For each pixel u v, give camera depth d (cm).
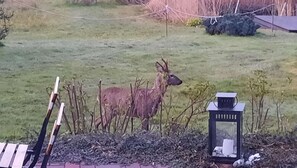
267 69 1258
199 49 1522
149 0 2339
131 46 1555
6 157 378
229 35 1766
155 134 524
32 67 1274
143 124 643
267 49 1522
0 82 1125
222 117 436
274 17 2058
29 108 936
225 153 441
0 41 1577
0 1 1656
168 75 741
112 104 684
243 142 484
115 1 2384
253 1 2152
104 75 1207
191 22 1978
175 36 1758
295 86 1102
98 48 1521
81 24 1962
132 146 484
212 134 443
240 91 1077
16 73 1210
